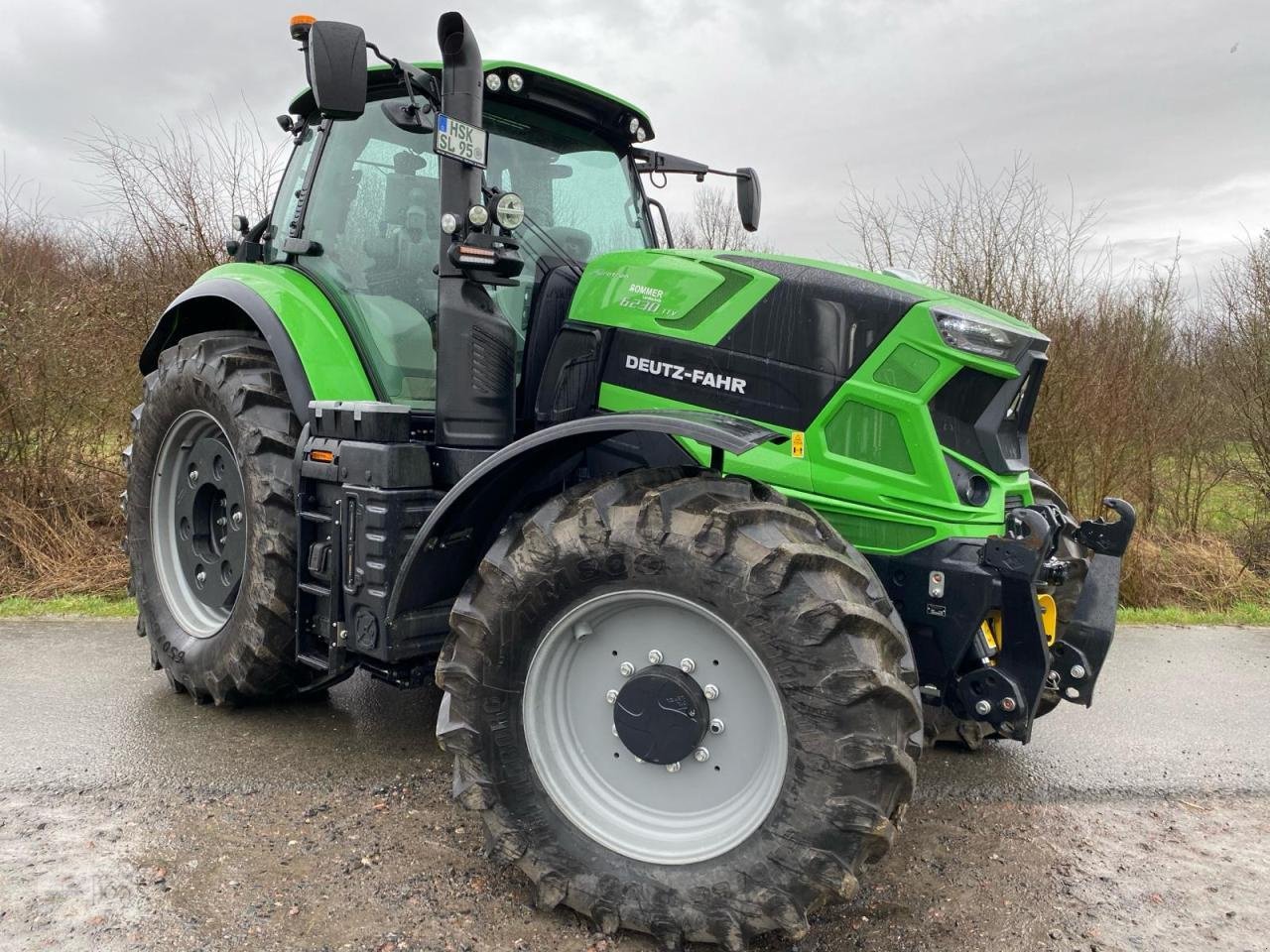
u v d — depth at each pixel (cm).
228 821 288
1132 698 443
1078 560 322
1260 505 751
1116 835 299
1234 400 760
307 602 333
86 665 441
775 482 285
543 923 238
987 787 335
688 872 228
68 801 299
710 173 416
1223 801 327
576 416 320
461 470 300
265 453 346
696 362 296
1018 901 256
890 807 216
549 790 246
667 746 237
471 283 305
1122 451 699
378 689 416
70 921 233
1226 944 238
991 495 279
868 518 276
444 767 332
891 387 275
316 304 354
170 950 222
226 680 363
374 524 293
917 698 224
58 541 634
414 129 306
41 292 672
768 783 227
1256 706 431
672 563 227
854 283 284
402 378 336
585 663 253
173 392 389
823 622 214
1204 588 686
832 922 243
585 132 375
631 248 384
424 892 251
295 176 394
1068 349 689
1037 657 259
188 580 405
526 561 242
